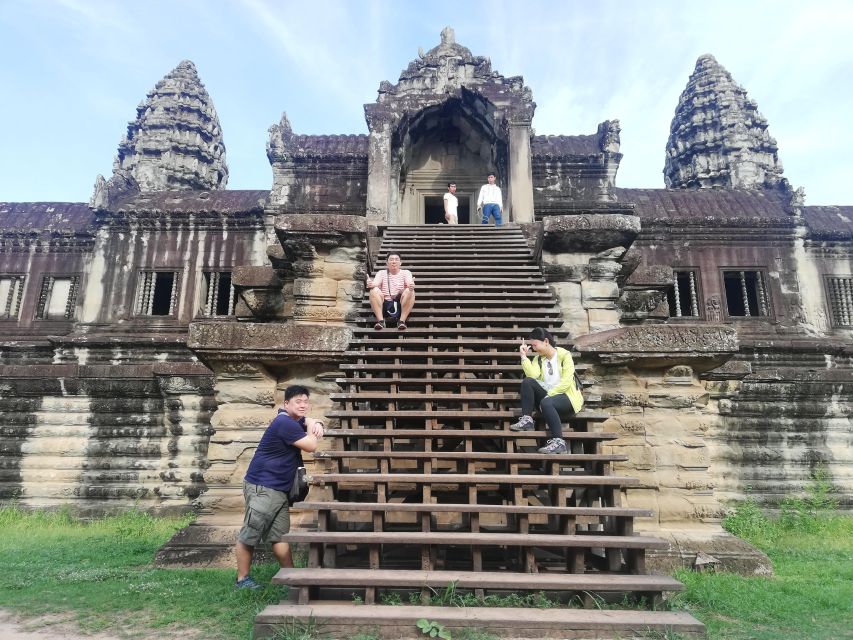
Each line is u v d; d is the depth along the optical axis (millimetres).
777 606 5207
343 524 5824
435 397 6426
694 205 20078
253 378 7984
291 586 4754
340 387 7410
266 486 5406
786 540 9523
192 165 25062
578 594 4797
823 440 13367
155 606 5043
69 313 20391
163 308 22328
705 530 7352
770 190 21312
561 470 6660
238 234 19438
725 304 18750
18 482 13258
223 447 7770
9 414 13562
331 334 7938
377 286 8258
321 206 18859
